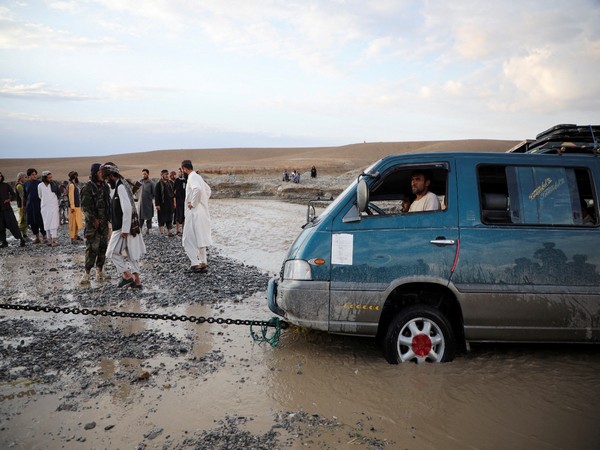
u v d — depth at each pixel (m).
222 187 46.00
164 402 4.21
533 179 4.95
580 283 4.73
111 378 4.74
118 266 8.47
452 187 4.92
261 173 68.31
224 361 5.16
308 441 3.56
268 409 4.07
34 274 10.11
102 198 9.02
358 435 3.64
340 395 4.30
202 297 7.94
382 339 5.19
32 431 3.75
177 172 17.16
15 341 5.89
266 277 9.54
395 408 4.05
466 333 4.76
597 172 4.97
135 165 119.88
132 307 7.39
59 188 20.91
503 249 4.74
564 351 5.26
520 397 4.22
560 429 3.72
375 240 4.85
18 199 15.52
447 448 3.47
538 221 4.84
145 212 16.69
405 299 5.16
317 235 4.96
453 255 4.74
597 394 4.28
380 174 5.06
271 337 5.93
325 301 4.86
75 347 5.61
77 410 4.08
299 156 123.94
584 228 4.82
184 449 3.46
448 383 4.47
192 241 9.82
